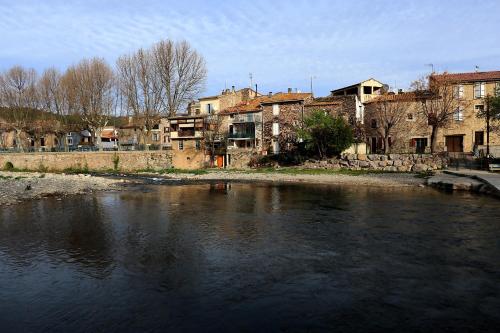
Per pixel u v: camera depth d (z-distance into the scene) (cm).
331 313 956
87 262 1377
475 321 908
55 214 2325
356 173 4838
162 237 1736
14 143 9162
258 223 2027
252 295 1070
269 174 5125
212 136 6644
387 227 1886
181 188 3844
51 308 1002
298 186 3884
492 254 1420
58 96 6950
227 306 1002
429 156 4762
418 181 3909
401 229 1839
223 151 6531
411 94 5412
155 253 1482
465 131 5306
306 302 1020
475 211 2273
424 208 2402
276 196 3116
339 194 3180
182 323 912
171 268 1307
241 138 6756
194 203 2770
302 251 1492
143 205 2686
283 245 1583
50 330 890
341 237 1703
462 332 859
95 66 6656
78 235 1777
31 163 6312
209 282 1172
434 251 1468
